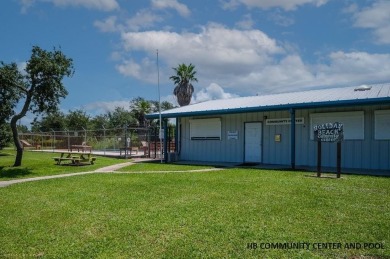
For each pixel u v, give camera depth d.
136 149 28.28
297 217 6.89
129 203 8.52
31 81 17.14
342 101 14.95
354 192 9.41
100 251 5.27
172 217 7.05
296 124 17.83
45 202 8.89
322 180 11.72
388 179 11.84
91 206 8.26
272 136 18.75
